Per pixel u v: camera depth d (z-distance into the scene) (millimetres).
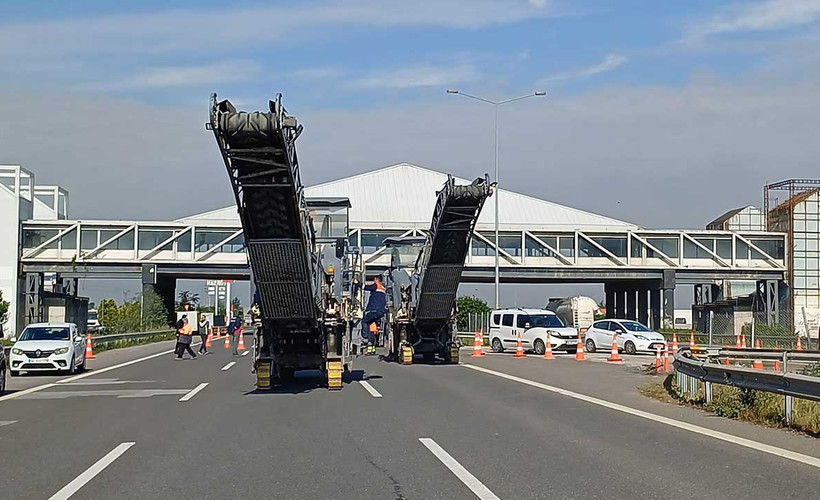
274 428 14133
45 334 27359
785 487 9133
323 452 11664
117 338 46750
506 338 41156
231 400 18734
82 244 61344
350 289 24469
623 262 63594
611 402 17859
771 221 66625
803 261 64062
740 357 26547
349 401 18297
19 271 60250
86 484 9609
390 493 9016
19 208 60031
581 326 63031
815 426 13023
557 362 32438
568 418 15156
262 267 19859
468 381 23359
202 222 65062
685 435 12945
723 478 9633
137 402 18438
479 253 63156
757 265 64250
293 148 18625
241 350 42156
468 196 26984
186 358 36875
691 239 63812
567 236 64062
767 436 12789
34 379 25125
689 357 19500
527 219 73000
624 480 9562
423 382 23062
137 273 62000
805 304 63781
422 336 31859
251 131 17172
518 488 9188
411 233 62156
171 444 12500
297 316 20703
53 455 11609
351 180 73812
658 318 67625
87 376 26234
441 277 29781
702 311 77125
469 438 12828
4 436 13453
